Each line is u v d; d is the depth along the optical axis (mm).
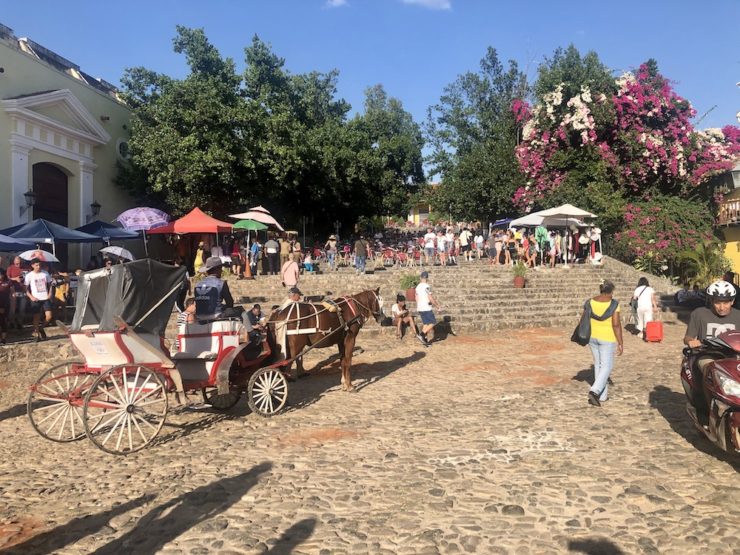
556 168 28562
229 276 20016
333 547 4215
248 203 27172
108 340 6797
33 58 21328
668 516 4504
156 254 27953
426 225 68875
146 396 6887
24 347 11789
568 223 25156
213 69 26125
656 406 7805
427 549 4137
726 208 25234
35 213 21547
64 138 22609
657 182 27375
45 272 13211
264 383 8172
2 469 6289
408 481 5438
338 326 9438
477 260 27953
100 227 19828
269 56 30312
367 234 52406
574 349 13555
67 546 4387
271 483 5520
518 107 31969
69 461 6508
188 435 7340
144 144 24531
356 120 36469
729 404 4980
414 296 17656
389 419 7785
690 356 6008
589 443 6344
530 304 18688
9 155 19938
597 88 27500
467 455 6125
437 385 10023
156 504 5117
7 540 4516
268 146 24797
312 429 7418
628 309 18609
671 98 26703
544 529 4387
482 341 14867
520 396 8867
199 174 23344
